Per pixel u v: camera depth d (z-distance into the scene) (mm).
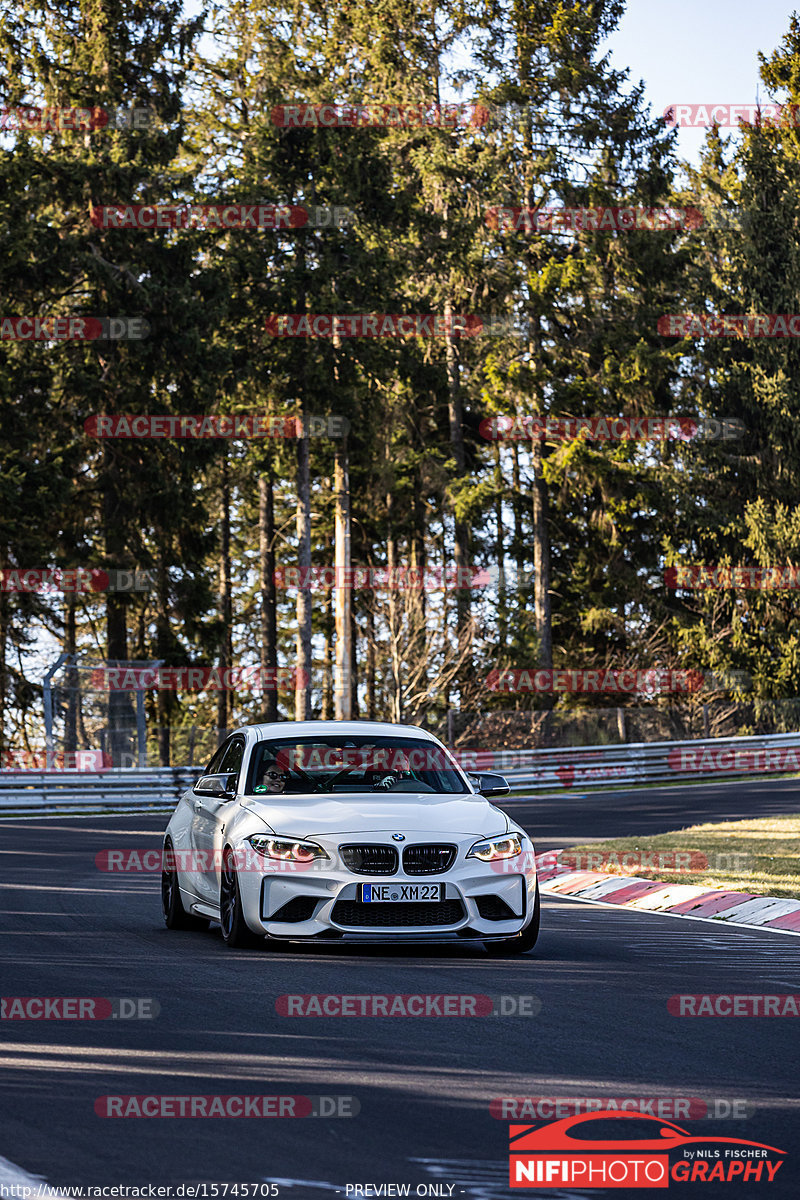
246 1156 6832
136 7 50406
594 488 64500
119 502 50281
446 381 54906
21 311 48781
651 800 38656
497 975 12211
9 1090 8023
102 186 48000
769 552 63062
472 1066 8758
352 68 63312
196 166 61250
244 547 84125
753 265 66188
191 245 49125
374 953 13445
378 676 58875
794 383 65562
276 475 64188
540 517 63344
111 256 48719
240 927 13375
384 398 61438
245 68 62719
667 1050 9352
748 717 58969
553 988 11609
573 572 72000
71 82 48938
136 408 49219
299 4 62875
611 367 61094
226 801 14570
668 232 60312
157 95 51219
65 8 51406
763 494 65625
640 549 66500
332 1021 10094
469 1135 7230
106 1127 7305
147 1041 9367
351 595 71312
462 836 13242
